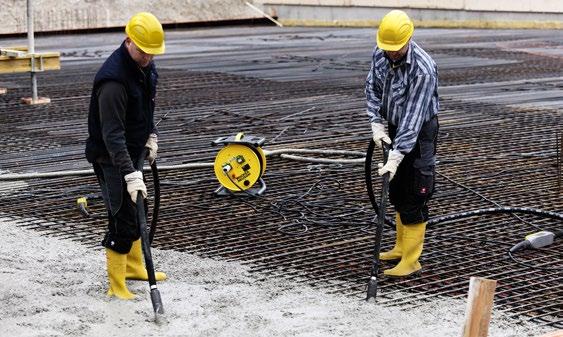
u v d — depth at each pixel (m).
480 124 11.40
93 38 23.38
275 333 5.04
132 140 5.44
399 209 6.02
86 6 25.53
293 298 5.64
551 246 6.77
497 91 14.02
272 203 7.86
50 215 7.54
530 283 6.02
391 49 5.57
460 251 6.66
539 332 5.14
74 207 7.78
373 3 26.84
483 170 9.08
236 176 7.86
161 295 5.59
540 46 20.30
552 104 12.80
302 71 16.23
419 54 5.71
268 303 5.53
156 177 5.85
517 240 6.91
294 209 7.70
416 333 5.07
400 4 26.56
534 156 9.62
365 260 6.45
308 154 9.64
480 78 15.42
